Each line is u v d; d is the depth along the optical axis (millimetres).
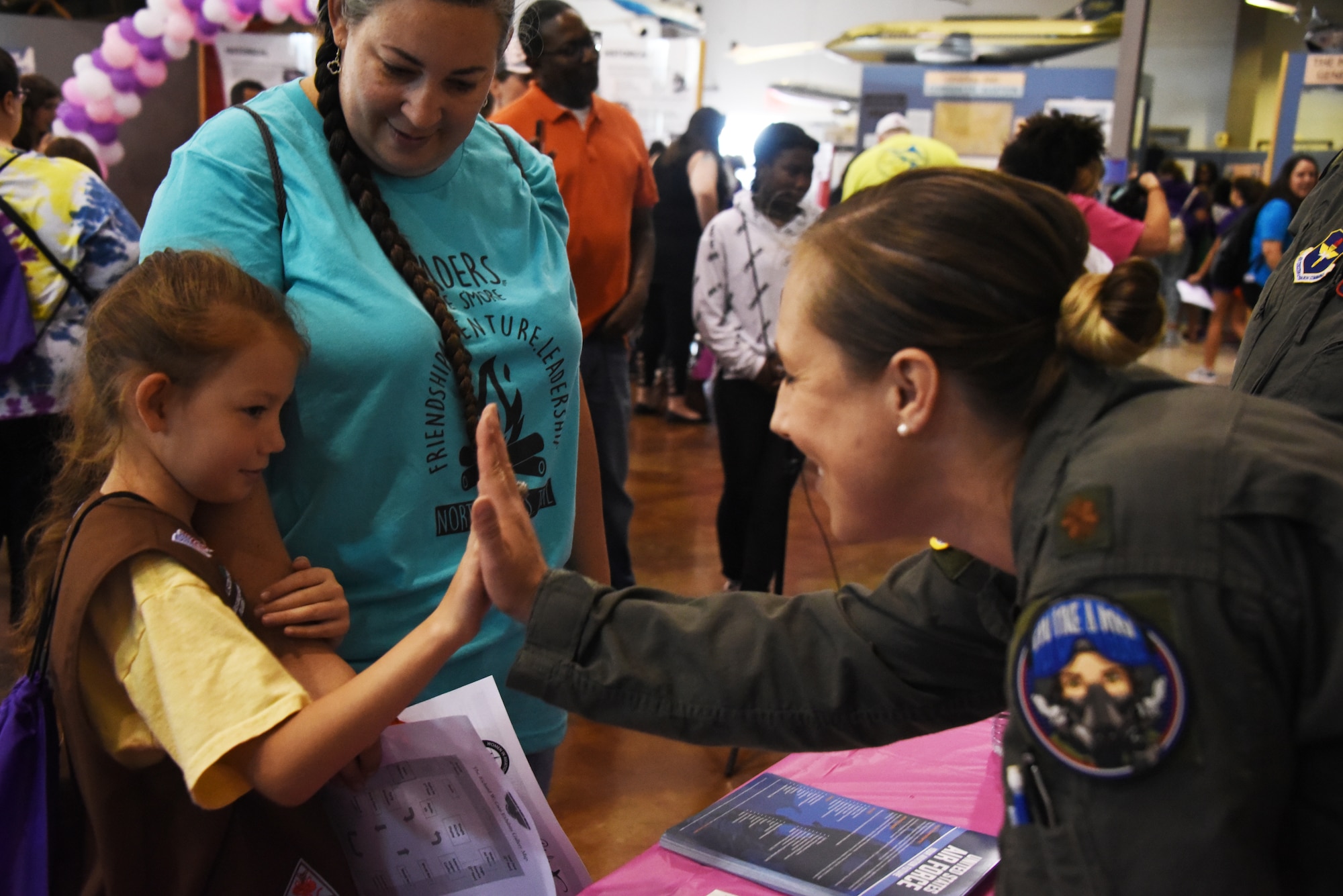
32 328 2383
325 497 1083
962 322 688
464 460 1142
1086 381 693
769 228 3006
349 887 1002
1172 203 8969
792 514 4680
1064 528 631
